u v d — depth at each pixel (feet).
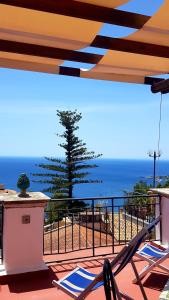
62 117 65.98
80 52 9.61
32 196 11.87
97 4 6.81
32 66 10.05
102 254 13.83
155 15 7.26
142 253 11.05
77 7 6.82
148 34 8.23
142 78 11.82
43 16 7.18
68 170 67.21
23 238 11.41
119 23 7.36
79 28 7.80
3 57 9.58
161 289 10.44
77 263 12.85
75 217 30.48
